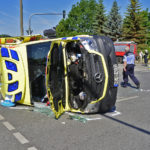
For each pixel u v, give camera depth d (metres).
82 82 4.52
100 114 4.73
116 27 40.69
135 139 3.40
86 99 4.43
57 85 4.44
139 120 4.36
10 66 4.85
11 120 4.22
